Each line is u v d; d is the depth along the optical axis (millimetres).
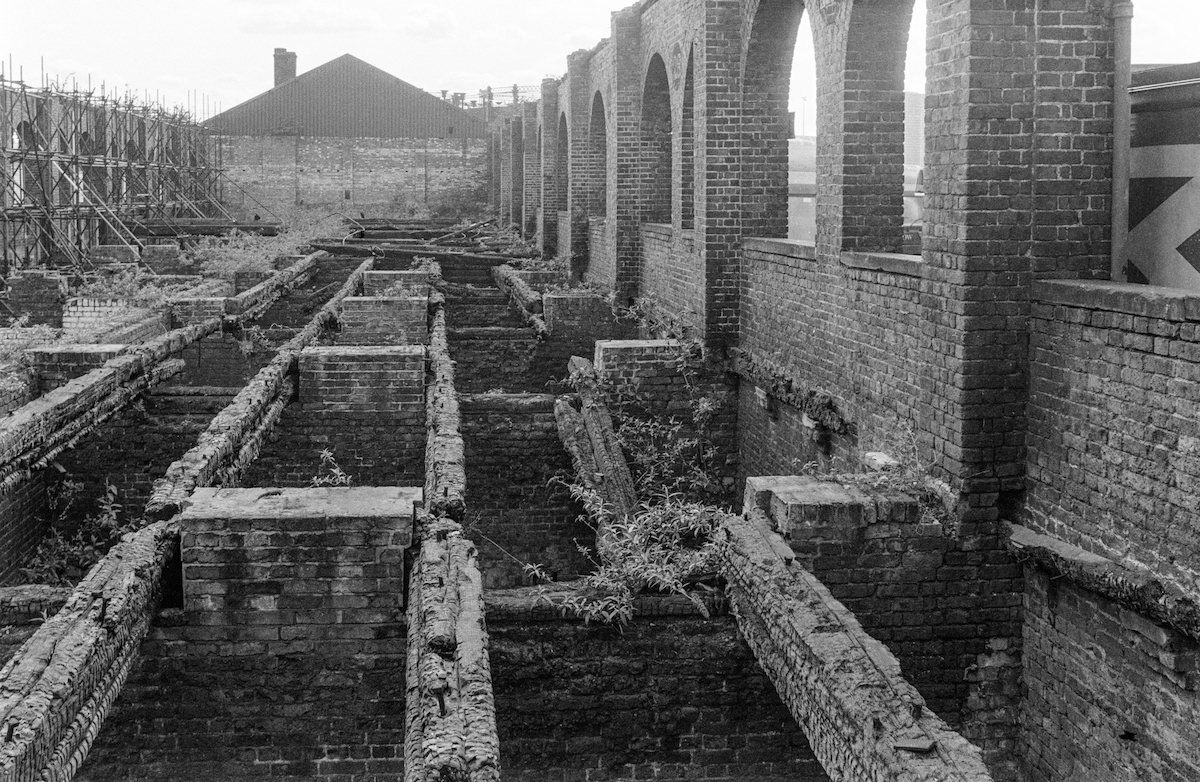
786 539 9086
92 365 15367
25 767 5652
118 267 30562
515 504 15383
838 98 12680
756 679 8180
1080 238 9094
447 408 13156
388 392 15117
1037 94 8953
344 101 65500
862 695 6090
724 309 16641
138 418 15406
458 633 6672
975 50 8891
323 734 8086
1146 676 7738
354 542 8000
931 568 9188
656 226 20875
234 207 62688
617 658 8148
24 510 14523
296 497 8422
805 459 13805
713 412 16500
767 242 15156
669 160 23031
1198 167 8680
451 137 64062
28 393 15016
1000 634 9266
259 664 8031
